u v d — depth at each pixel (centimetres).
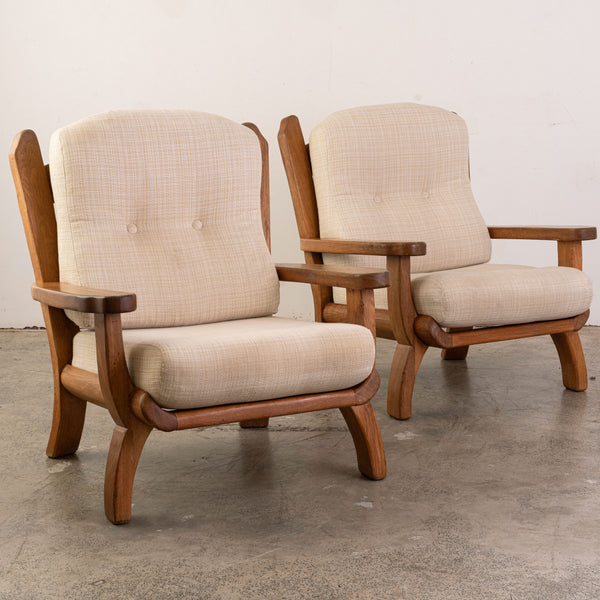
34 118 379
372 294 192
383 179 283
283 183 388
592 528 160
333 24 378
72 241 198
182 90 380
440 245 285
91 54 376
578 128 382
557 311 251
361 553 151
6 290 389
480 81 382
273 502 177
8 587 139
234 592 136
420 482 188
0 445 220
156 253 209
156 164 211
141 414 159
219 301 210
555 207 388
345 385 180
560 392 269
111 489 166
